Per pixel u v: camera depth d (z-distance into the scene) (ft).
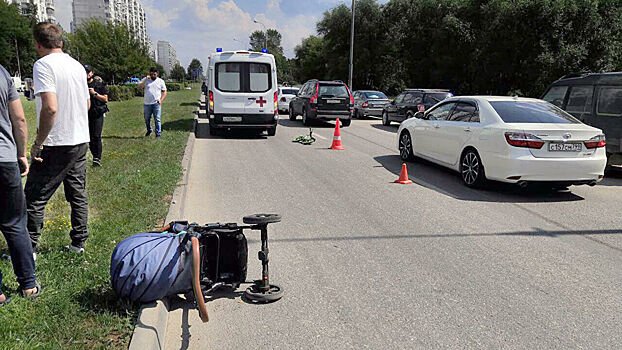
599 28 99.55
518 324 11.68
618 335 11.23
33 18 263.70
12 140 11.16
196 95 150.10
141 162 30.60
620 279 14.46
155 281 11.33
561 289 13.70
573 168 23.68
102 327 10.46
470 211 22.07
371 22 163.22
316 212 21.39
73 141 13.83
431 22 151.23
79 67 14.26
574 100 33.01
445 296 13.16
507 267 15.28
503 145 24.20
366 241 17.57
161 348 10.42
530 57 103.55
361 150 41.70
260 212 21.24
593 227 19.76
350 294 13.21
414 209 22.24
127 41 170.71
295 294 13.19
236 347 10.58
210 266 12.66
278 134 52.95
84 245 14.88
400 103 62.23
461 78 139.03
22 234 11.32
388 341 10.85
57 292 11.92
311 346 10.62
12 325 10.20
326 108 61.11
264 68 47.47
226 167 32.32
